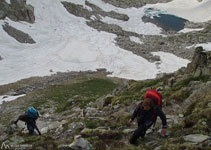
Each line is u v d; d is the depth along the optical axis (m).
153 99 8.38
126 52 75.06
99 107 19.50
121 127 11.71
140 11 122.44
